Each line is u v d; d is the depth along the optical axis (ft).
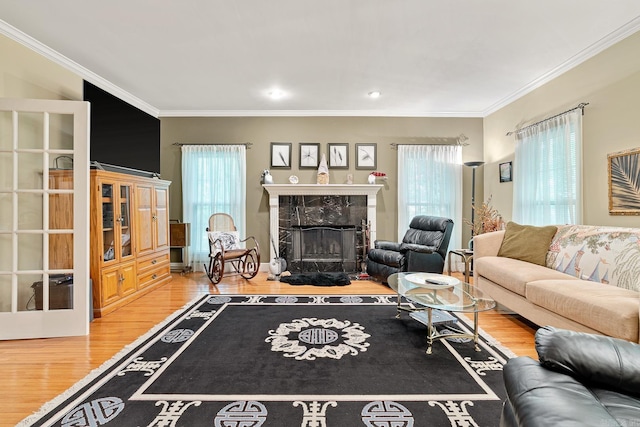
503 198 15.34
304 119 17.02
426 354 7.47
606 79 9.70
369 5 7.85
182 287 13.60
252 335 8.53
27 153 8.95
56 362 7.13
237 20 8.49
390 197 17.06
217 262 14.97
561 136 11.31
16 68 9.25
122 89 13.55
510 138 14.71
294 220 16.92
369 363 7.03
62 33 9.16
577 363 3.62
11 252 8.61
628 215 9.05
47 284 8.59
